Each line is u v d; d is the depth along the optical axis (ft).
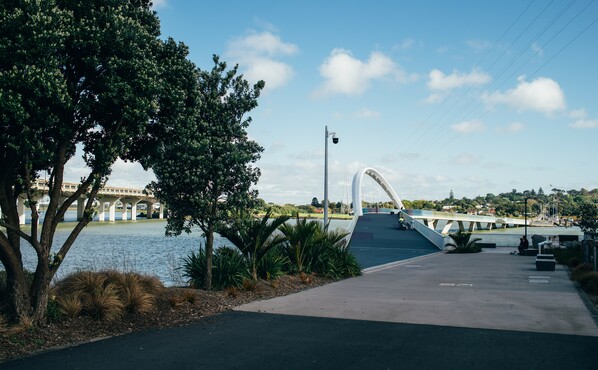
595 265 64.90
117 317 33.47
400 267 90.38
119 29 29.14
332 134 89.71
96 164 31.04
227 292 45.83
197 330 32.86
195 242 219.61
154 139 36.45
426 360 25.53
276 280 54.65
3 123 26.35
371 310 40.86
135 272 41.88
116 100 29.45
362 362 25.27
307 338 30.66
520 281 64.44
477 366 24.38
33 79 25.22
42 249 30.04
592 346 28.22
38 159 28.22
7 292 29.76
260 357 26.30
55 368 24.04
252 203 46.03
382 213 324.60
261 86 46.37
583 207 155.84
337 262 70.69
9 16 25.34
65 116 29.66
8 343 27.04
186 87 37.81
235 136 45.55
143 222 547.08
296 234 65.51
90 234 290.76
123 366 24.53
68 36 27.73
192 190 43.37
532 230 549.54
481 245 162.40
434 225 440.04
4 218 29.68
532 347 28.02
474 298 48.03
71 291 34.35
